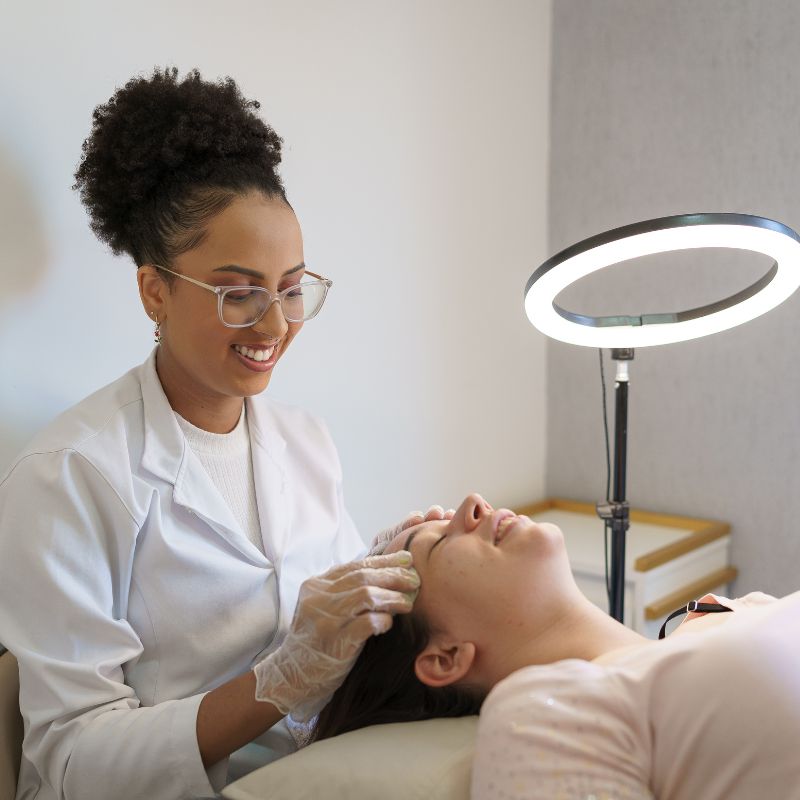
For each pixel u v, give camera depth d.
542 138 2.60
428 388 2.30
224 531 1.34
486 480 2.51
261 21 1.82
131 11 1.60
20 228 1.46
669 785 0.94
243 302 1.27
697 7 2.34
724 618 1.22
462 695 1.17
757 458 2.35
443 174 2.29
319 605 1.11
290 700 1.14
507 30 2.44
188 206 1.27
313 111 1.94
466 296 2.39
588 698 0.95
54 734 1.18
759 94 2.27
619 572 1.81
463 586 1.14
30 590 1.20
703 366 2.41
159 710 1.18
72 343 1.55
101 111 1.39
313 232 1.96
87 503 1.24
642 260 2.50
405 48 2.15
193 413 1.40
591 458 2.65
